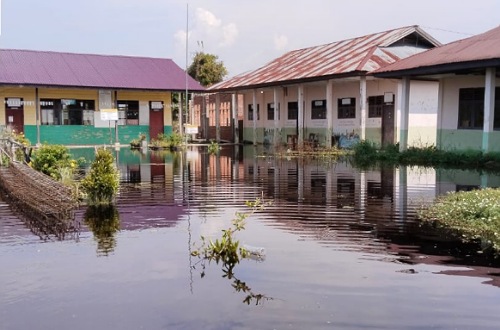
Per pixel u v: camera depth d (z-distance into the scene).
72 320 4.04
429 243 6.21
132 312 4.17
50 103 27.28
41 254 5.78
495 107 16.45
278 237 6.52
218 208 8.62
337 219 7.62
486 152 15.63
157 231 6.89
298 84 23.73
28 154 13.61
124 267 5.29
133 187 11.34
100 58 30.52
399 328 3.88
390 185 11.34
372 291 4.61
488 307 4.27
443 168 15.00
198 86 30.41
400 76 18.06
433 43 23.45
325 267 5.28
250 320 4.01
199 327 3.89
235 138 30.44
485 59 14.64
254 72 30.53
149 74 30.02
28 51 29.11
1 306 4.31
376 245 6.13
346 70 20.69
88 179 9.29
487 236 6.43
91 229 7.02
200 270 5.20
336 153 20.70
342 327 3.90
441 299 4.43
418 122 21.11
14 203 9.23
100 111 27.30
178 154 21.89
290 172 14.30
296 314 4.12
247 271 5.16
